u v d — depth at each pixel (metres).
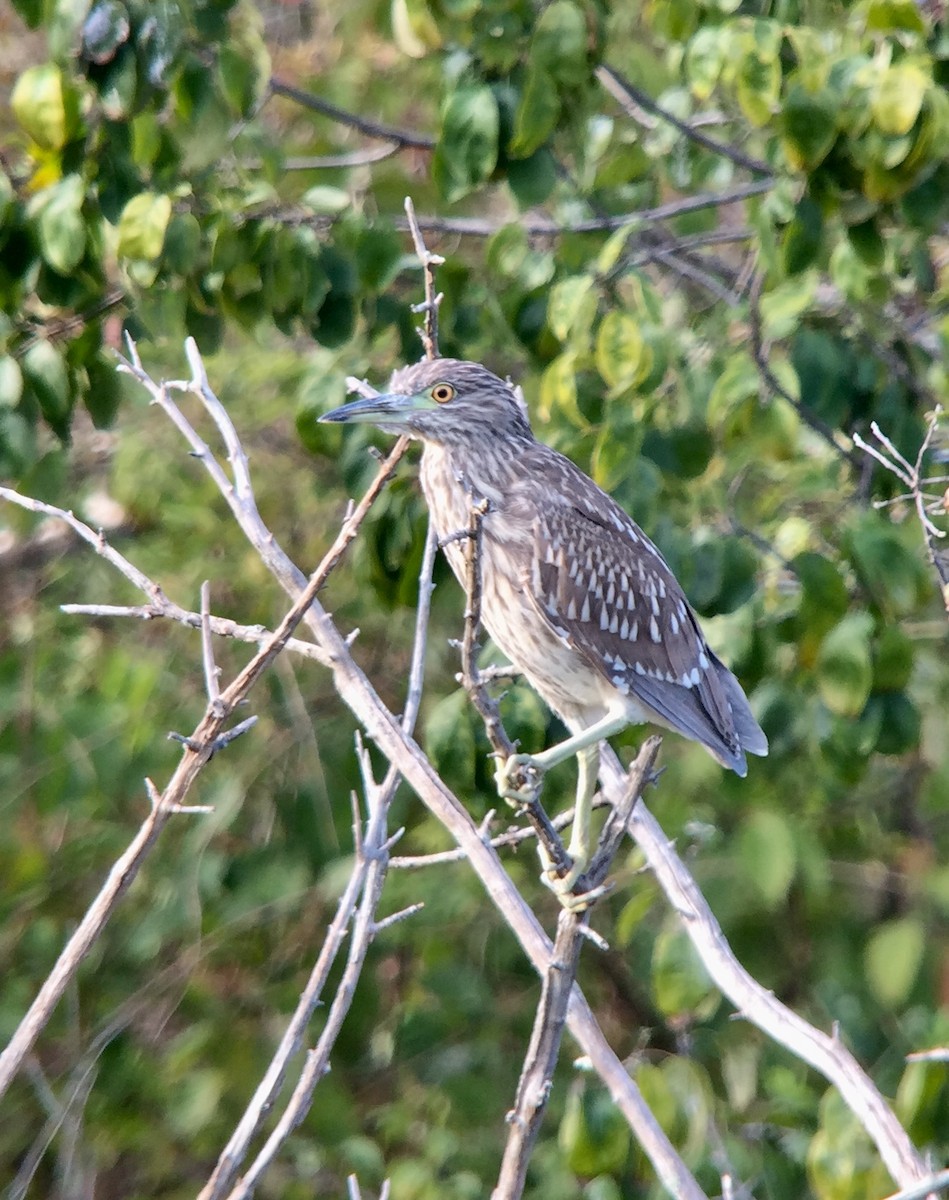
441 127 10.17
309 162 13.16
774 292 10.60
